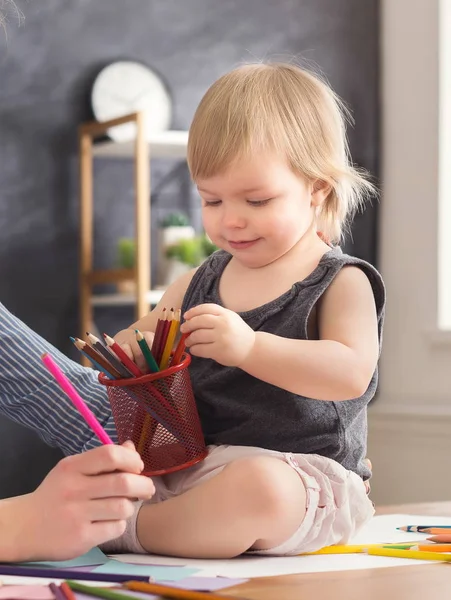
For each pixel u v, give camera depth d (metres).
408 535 1.36
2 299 3.21
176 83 3.44
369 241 3.54
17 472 3.20
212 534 1.13
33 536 1.01
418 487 3.28
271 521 1.13
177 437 1.19
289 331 1.26
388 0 3.57
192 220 3.45
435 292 3.37
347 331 1.24
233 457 1.22
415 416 3.29
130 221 3.39
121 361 1.15
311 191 1.32
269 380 1.18
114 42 3.36
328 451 1.26
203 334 1.15
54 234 3.28
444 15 3.37
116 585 0.94
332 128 1.36
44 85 3.27
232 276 1.36
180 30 3.45
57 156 3.28
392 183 3.53
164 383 1.16
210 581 0.96
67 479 1.01
